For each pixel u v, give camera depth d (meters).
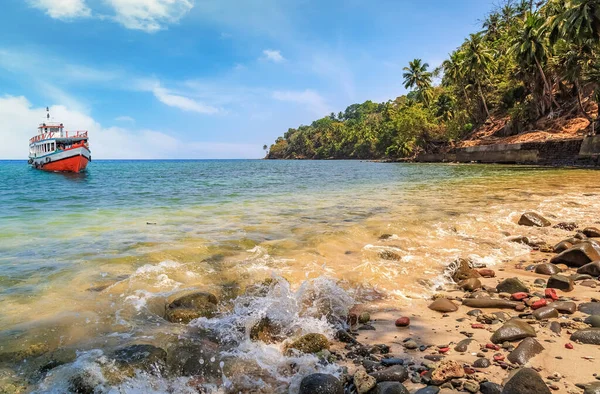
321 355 2.95
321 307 3.80
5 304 3.72
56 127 40.91
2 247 6.09
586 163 35.06
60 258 5.41
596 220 8.78
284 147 197.38
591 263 5.11
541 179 21.31
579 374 2.62
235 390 2.48
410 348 3.14
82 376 2.46
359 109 177.38
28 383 2.45
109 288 4.21
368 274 5.03
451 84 69.19
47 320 3.35
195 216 9.49
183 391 2.45
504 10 74.50
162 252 5.73
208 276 4.70
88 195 16.11
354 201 12.47
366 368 2.80
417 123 69.81
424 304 4.21
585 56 39.53
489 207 10.48
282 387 2.54
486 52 58.09
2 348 2.83
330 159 151.38
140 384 2.46
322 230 7.41
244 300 3.89
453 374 2.62
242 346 3.03
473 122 69.56
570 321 3.54
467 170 35.66
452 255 6.11
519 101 59.88
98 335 3.12
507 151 46.94
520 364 2.79
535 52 46.44
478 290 4.58
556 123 48.31
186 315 3.46
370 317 3.82
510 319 3.69
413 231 7.49
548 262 5.84
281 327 3.41
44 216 9.69
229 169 59.06
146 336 3.12
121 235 7.06
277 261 5.39
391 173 34.06
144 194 16.34
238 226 7.98
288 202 12.52
